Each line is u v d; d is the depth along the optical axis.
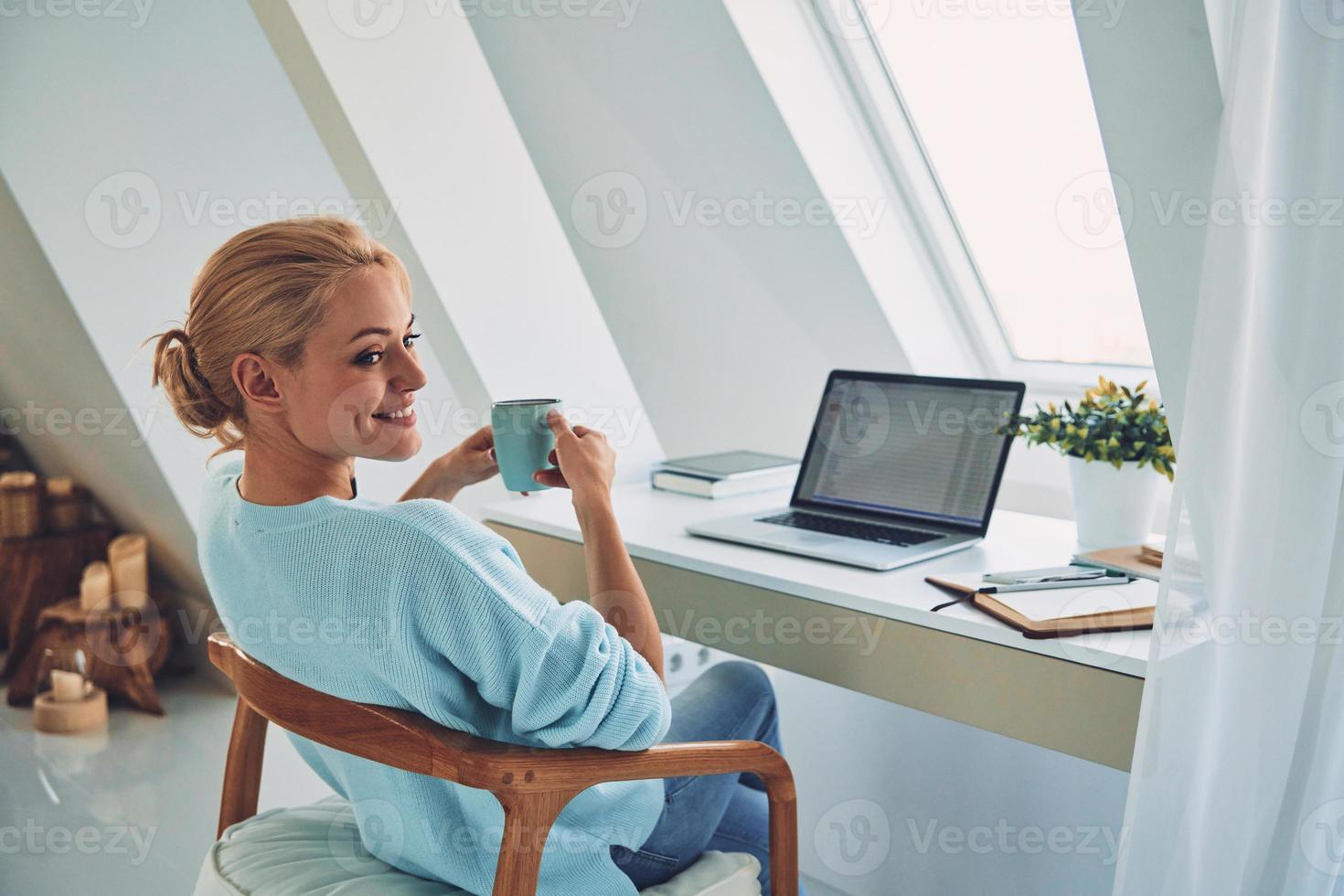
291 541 1.04
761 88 2.10
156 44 2.19
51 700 2.96
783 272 2.50
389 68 1.98
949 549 1.70
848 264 2.39
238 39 2.29
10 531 3.23
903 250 2.48
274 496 1.10
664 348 2.98
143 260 2.34
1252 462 1.12
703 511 2.01
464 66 2.09
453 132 2.08
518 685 1.03
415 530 1.00
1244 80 1.07
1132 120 1.23
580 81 2.33
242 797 1.33
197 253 2.42
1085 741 1.27
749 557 1.67
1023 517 2.00
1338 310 1.08
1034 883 1.91
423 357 2.56
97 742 2.85
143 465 2.68
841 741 2.21
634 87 2.26
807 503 2.00
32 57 2.00
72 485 3.38
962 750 2.00
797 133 2.17
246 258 1.03
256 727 1.33
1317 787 1.16
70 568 3.30
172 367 1.09
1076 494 1.76
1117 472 1.70
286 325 1.03
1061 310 2.56
